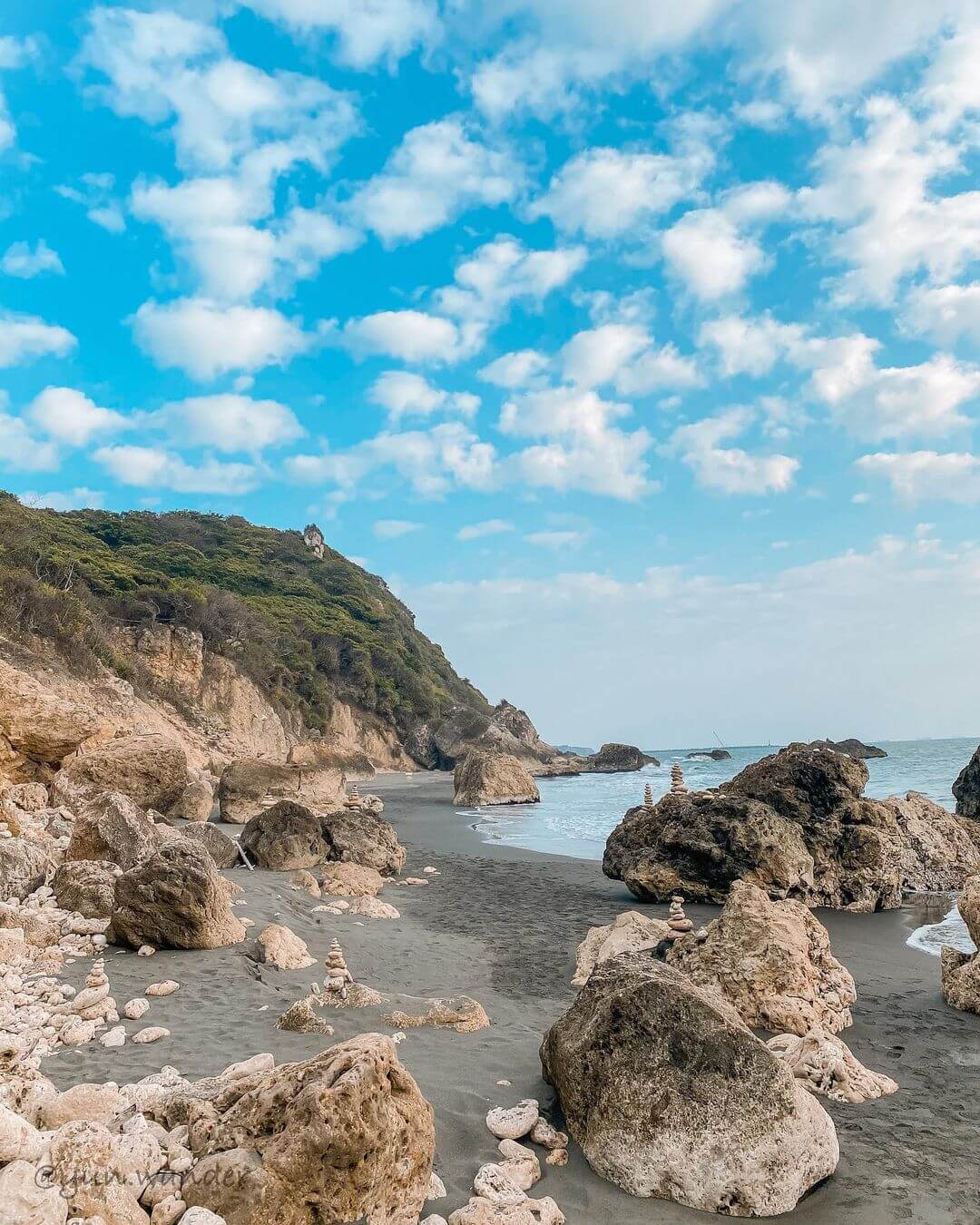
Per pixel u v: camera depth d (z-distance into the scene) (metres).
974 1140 6.18
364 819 21.00
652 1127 5.44
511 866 21.98
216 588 73.56
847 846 16.66
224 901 11.73
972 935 10.34
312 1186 4.36
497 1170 5.27
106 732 24.66
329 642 85.25
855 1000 9.31
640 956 6.99
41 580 48.78
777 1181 5.19
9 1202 3.92
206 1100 5.29
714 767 83.44
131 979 9.62
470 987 10.44
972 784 21.78
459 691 119.19
